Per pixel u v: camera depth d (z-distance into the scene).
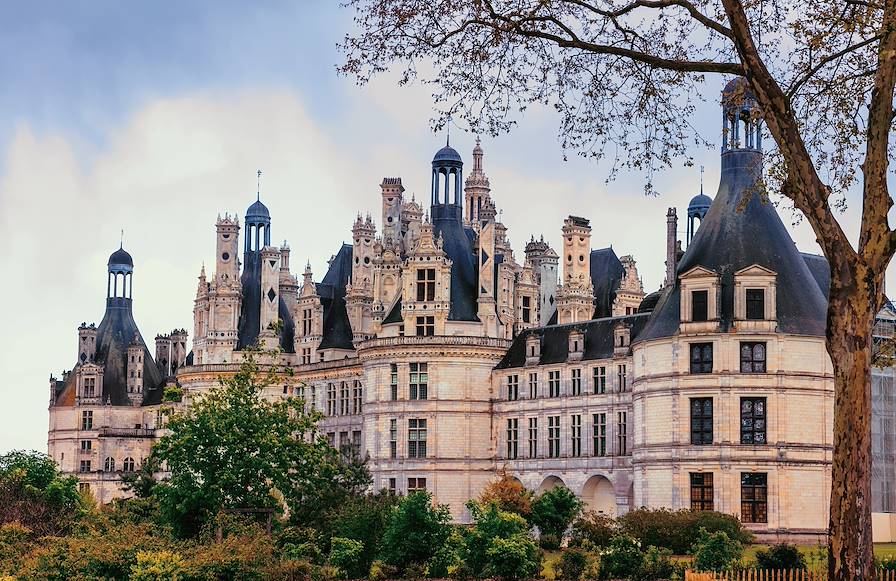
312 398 169.62
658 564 74.81
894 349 62.81
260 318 178.62
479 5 48.94
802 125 52.09
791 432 114.44
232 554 67.62
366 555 78.69
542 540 101.94
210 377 176.12
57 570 68.00
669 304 121.00
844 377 43.75
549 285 175.00
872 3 47.47
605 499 136.75
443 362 146.88
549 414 141.62
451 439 146.25
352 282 170.12
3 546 80.00
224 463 85.56
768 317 115.19
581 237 160.25
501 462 146.38
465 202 192.50
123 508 104.38
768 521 113.56
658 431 118.94
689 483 116.50
